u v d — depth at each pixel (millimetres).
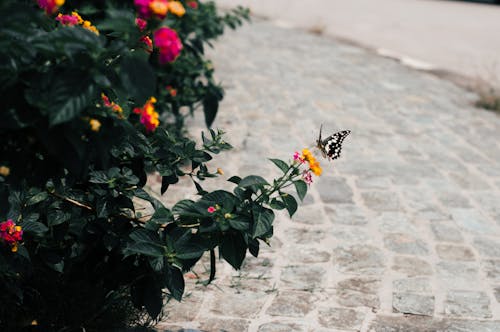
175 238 3172
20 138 2688
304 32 13852
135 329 3756
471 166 6840
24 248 3158
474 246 5094
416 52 12688
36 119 2465
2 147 2705
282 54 11422
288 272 4559
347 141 7340
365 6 18625
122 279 3473
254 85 9242
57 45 2445
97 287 3725
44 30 2873
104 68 2602
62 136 2488
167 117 7234
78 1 5562
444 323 4023
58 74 2498
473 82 10438
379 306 4188
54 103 2336
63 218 3434
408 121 8227
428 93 9609
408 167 6703
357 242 5055
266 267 4605
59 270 3418
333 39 13367
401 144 7379
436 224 5445
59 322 3596
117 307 3789
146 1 2455
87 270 3617
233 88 9008
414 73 10867
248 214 3195
